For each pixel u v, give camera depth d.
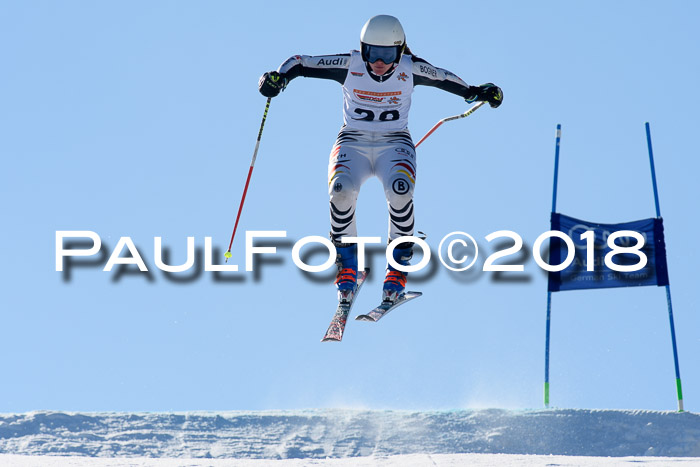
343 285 31.14
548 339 48.16
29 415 39.50
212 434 39.28
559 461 25.38
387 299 31.19
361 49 29.78
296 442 38.09
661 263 49.28
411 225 30.78
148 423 40.22
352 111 30.73
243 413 42.34
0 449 35.28
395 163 30.36
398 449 37.28
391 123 30.83
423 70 30.58
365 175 30.89
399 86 30.27
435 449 37.28
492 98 31.73
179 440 38.25
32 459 24.62
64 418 39.59
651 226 49.91
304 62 30.36
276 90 30.00
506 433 38.44
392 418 40.88
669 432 38.94
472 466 24.48
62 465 23.48
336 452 37.16
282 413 42.19
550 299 49.22
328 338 29.48
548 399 46.59
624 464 24.75
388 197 30.31
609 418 40.03
